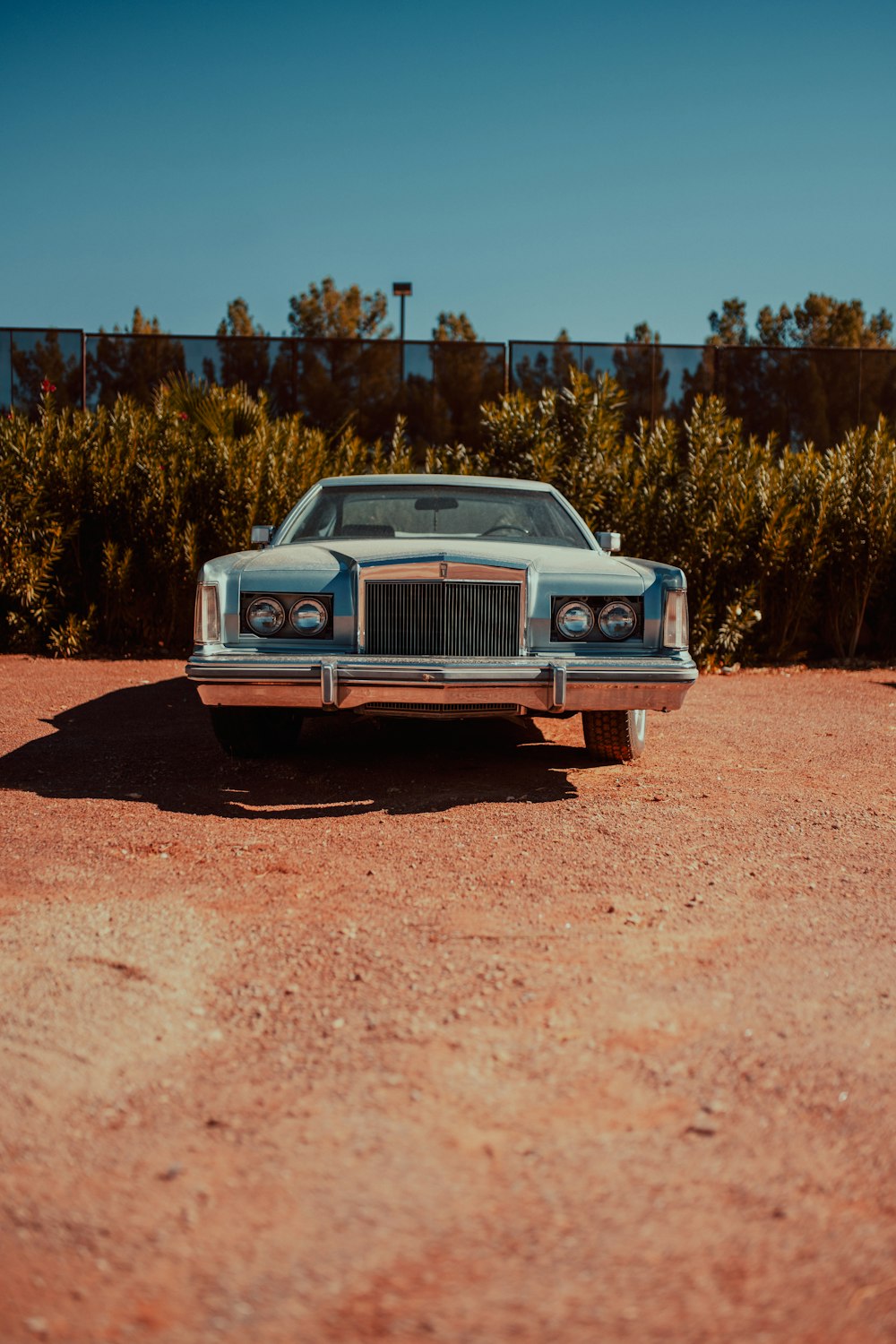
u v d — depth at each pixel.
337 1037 2.60
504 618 5.01
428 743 6.35
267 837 4.30
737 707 7.91
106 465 9.96
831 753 6.20
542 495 6.41
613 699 4.96
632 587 5.09
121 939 3.20
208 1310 1.70
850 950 3.18
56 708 7.34
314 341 11.91
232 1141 2.17
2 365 11.78
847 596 10.60
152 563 10.03
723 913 3.47
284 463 10.19
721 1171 2.08
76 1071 2.44
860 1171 2.08
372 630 4.98
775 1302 1.73
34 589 9.95
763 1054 2.53
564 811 4.73
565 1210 1.95
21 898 3.55
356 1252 1.84
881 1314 1.70
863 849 4.21
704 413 10.51
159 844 4.16
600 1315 1.69
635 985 2.91
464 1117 2.25
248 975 2.96
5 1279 1.78
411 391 11.97
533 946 3.17
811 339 35.66
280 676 4.79
